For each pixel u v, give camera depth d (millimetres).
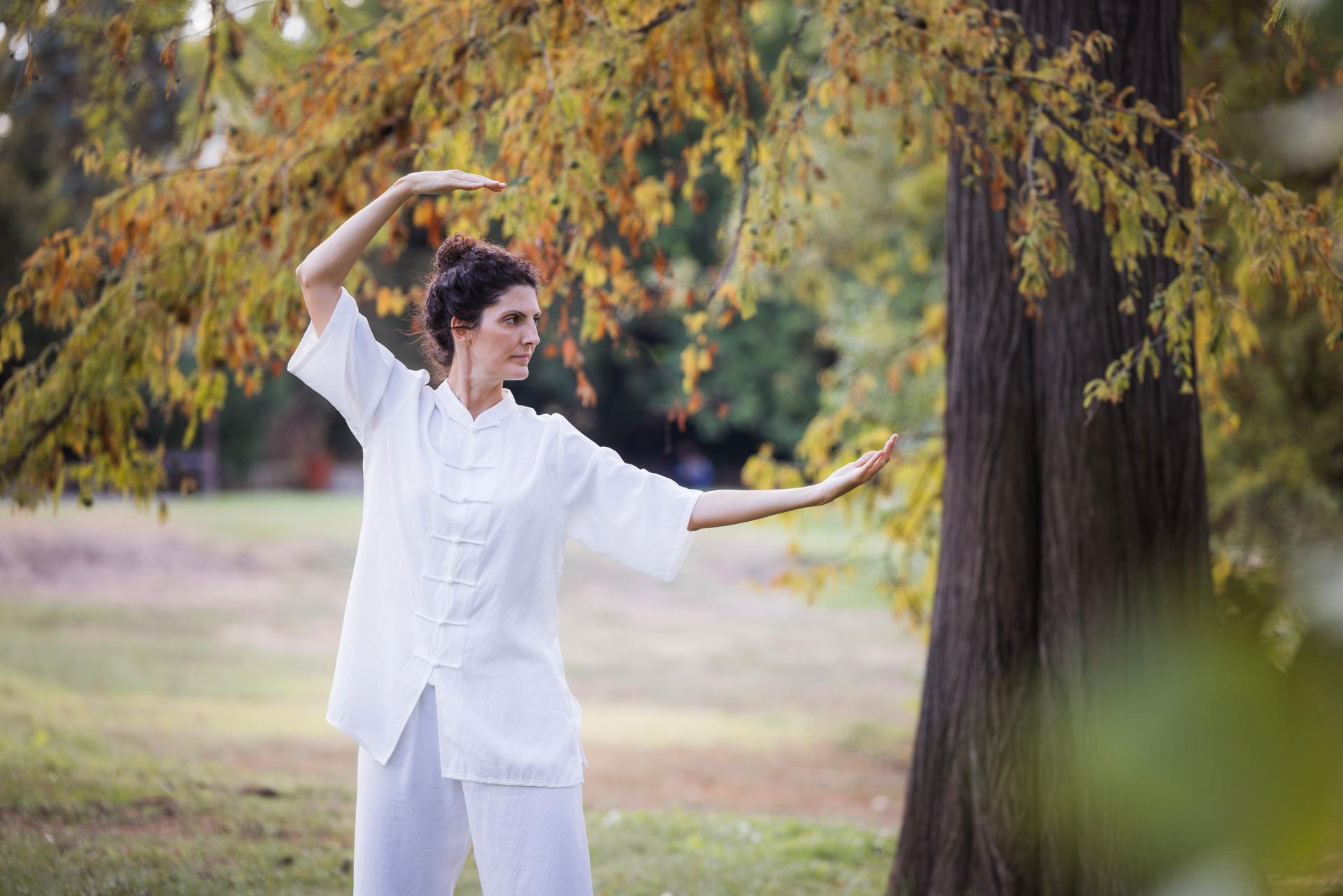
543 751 2932
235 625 17547
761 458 8648
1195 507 5055
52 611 17031
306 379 3117
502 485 3000
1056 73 4648
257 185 5668
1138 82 5078
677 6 5215
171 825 6309
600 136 5207
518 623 2990
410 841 2936
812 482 8555
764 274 9969
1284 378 8734
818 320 35719
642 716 13422
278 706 12227
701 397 6281
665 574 3029
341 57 5930
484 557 2961
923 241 13664
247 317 5688
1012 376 5172
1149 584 4906
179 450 35156
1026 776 5062
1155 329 5008
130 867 5344
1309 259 4379
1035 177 4918
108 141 5879
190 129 6770
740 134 5414
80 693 11508
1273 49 6645
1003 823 5047
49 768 7297
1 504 25125
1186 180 5191
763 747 11984
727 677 16312
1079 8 5070
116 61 5141
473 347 3100
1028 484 5176
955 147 5258
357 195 5855
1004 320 5191
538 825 2893
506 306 3068
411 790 2938
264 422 37344
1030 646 5145
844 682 16234
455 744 2898
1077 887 4848
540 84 5129
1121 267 4582
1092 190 4523
